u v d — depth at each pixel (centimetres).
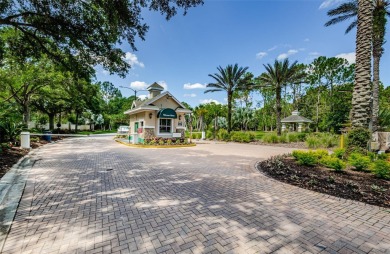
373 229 316
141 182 575
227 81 2519
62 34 759
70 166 788
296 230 312
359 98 787
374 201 425
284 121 2891
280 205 410
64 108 2997
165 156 1081
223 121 4356
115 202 423
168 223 332
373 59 1526
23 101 1972
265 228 317
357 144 775
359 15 798
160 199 441
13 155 946
